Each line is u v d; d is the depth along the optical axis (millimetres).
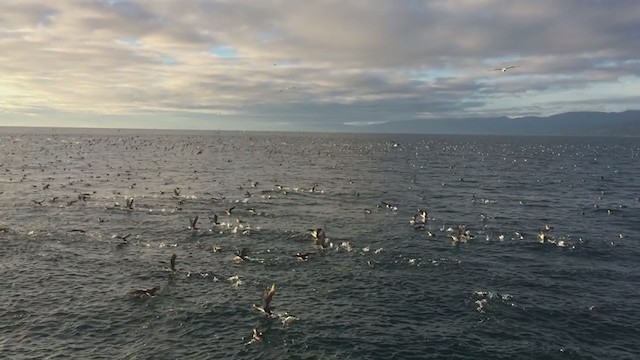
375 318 32281
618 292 37406
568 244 50656
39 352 27172
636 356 28109
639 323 32156
